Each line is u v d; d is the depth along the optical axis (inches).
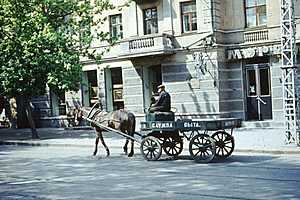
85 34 1119.6
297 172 523.5
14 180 555.2
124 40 1277.1
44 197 446.9
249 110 1197.1
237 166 583.8
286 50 751.7
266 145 765.9
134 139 689.6
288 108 756.6
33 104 1542.8
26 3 1066.1
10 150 935.0
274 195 407.2
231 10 1202.6
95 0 1170.0
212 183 477.4
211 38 1178.6
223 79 1200.8
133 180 517.7
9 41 1057.5
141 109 1314.0
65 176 567.2
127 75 1337.4
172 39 1243.8
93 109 741.9
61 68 1051.9
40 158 765.9
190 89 1220.5
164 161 652.7
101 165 645.9
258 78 1179.9
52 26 1083.9
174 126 633.0
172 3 1246.9
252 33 1171.3
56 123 1493.6
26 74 1066.1
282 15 755.4
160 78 1305.4
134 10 1314.0
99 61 1170.0
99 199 425.7
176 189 455.8
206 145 619.5
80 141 1000.9
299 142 752.3
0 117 1662.2
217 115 1181.7
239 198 401.1
